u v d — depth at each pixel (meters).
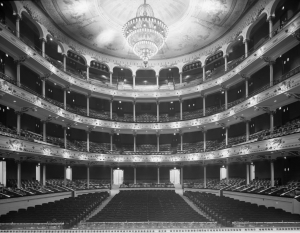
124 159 41.00
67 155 33.59
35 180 32.34
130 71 49.50
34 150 27.20
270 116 28.77
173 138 47.62
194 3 31.86
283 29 24.92
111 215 19.86
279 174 29.28
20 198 23.03
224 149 33.91
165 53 44.34
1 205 20.70
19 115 28.41
